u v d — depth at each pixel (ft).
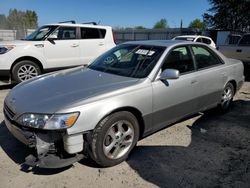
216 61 15.29
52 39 23.39
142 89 10.82
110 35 27.22
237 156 11.49
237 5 99.60
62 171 9.98
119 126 10.24
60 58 24.13
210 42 52.49
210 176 9.98
